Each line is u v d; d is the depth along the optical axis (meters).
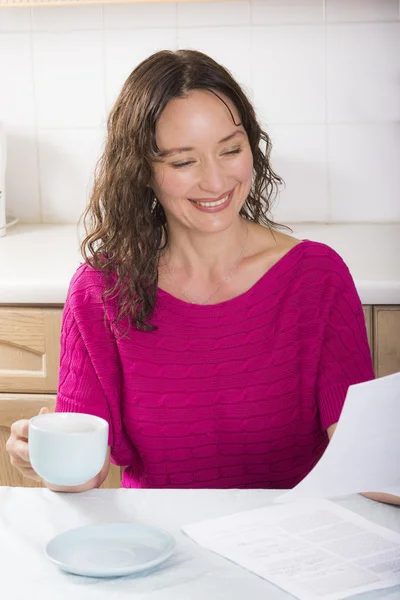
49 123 2.96
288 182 2.93
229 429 1.69
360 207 2.93
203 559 1.20
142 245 1.68
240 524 1.30
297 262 1.71
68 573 1.16
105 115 2.94
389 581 1.13
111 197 1.69
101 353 1.70
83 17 2.89
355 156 2.90
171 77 1.55
